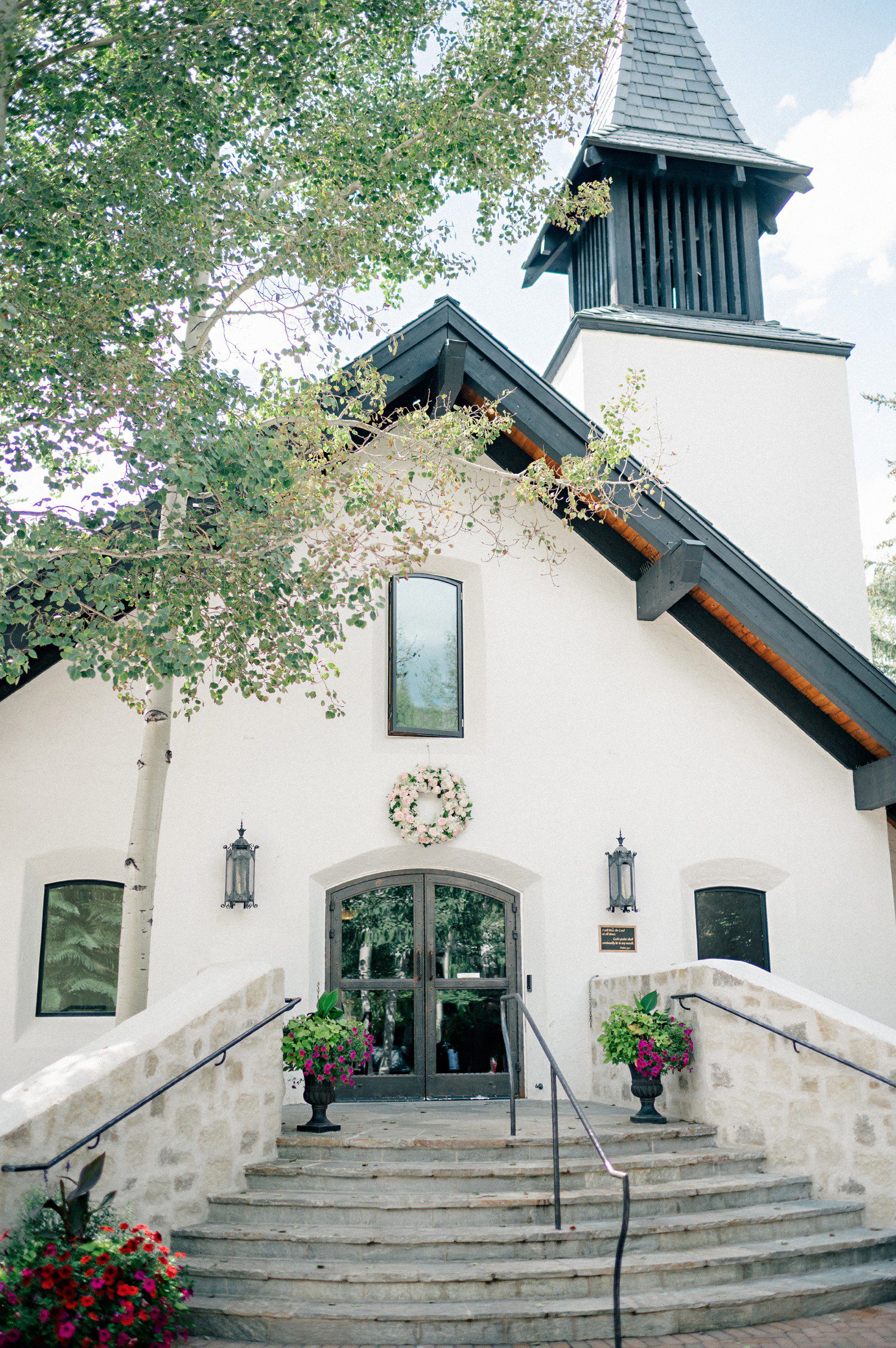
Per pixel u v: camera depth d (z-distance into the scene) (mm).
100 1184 5879
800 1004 7492
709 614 11078
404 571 7824
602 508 9617
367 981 10070
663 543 9914
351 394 9305
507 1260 6102
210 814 9734
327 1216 6398
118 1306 4824
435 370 9922
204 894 9570
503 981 10242
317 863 9875
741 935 10773
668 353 13211
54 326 6660
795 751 11039
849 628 12898
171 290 7195
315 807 9977
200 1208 6438
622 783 10625
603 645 10930
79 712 9828
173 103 6871
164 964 9391
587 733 10680
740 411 13234
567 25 8438
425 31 8227
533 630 10836
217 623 7277
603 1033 8094
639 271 13789
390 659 10633
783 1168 7340
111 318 6762
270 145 8117
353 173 8008
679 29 15398
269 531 6910
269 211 7434
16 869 9469
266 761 9969
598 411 12812
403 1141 7074
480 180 8461
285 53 6938
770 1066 7535
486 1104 9508
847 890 10820
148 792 8039
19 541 6262
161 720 8125
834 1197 7168
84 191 6863
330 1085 7598
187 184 7227
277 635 7473
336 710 7645
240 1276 5875
